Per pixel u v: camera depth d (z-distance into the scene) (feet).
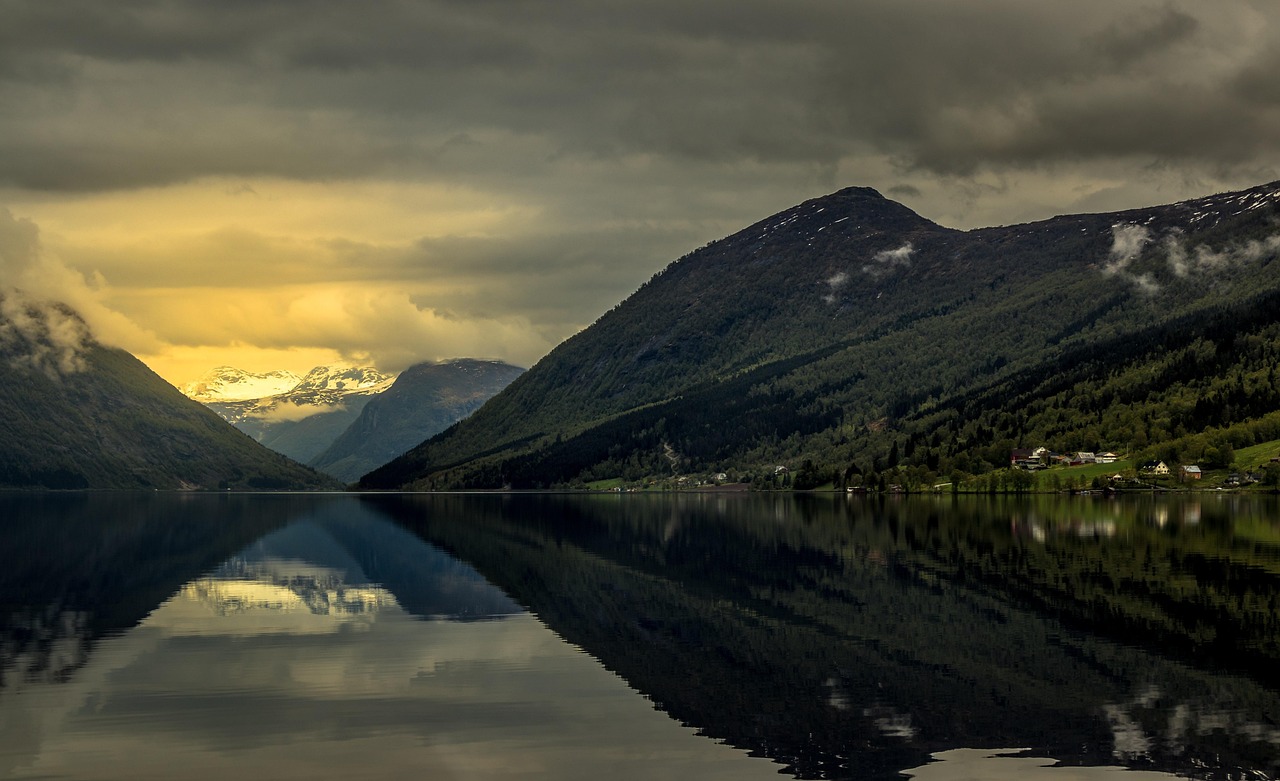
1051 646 256.32
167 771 173.27
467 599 340.80
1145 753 180.14
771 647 259.39
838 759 178.09
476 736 189.67
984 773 171.42
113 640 272.31
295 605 330.34
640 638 272.72
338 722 197.88
